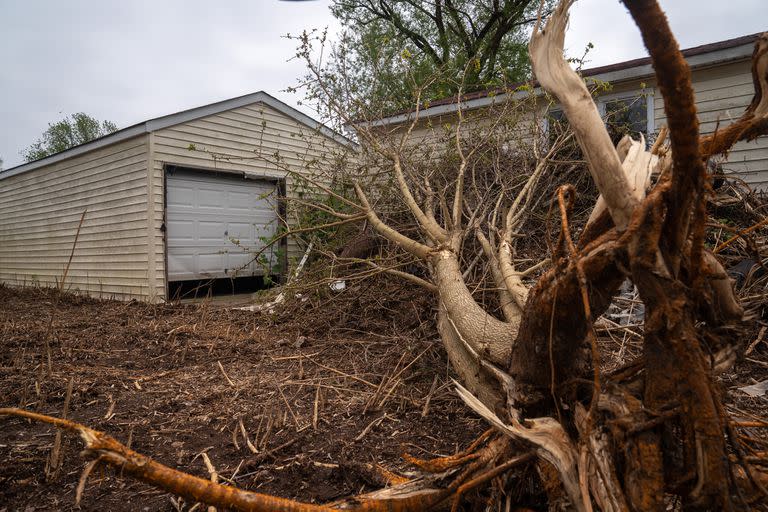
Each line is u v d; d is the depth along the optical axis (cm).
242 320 597
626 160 145
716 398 120
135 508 191
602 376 152
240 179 911
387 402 304
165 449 242
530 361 175
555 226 466
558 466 133
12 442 247
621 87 680
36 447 242
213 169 851
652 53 98
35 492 202
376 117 534
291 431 263
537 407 174
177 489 122
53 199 1012
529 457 152
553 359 165
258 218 942
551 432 145
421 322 432
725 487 112
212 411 296
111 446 119
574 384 164
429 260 362
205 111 835
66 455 235
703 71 638
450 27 1648
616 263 131
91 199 902
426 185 455
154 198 776
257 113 922
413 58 532
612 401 135
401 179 440
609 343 324
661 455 122
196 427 272
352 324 504
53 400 311
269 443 249
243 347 458
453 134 563
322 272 561
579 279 125
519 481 166
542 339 166
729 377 310
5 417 280
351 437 255
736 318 135
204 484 124
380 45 523
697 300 126
